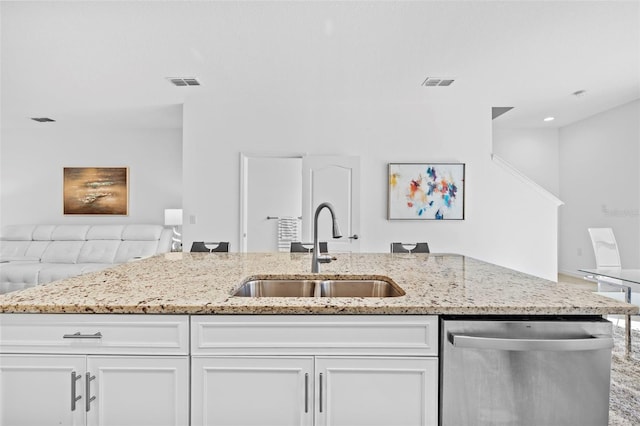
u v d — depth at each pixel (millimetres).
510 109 5016
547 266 4605
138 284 1409
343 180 4535
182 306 1092
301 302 1129
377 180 4621
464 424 1071
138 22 2633
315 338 1100
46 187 5875
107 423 1093
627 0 2404
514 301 1151
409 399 1095
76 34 2801
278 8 2465
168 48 3055
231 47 3043
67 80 3770
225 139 4574
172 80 3809
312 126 4605
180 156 5887
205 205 4578
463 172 4562
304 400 1095
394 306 1092
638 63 3418
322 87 4055
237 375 1096
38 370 1092
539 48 3092
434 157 4613
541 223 4621
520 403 1065
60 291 1270
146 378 1093
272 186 6000
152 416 1095
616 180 4988
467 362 1072
